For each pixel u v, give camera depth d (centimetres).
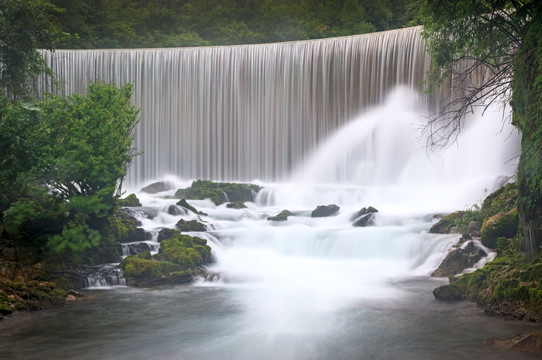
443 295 1453
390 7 6694
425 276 1789
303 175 3703
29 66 2230
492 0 1552
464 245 1794
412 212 2503
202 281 1745
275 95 3775
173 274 1730
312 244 2083
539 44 1343
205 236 2092
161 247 1902
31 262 1628
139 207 2502
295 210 2675
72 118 1789
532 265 1322
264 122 3803
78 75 3884
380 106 3444
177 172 3925
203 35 6844
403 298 1492
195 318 1318
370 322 1262
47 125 1762
